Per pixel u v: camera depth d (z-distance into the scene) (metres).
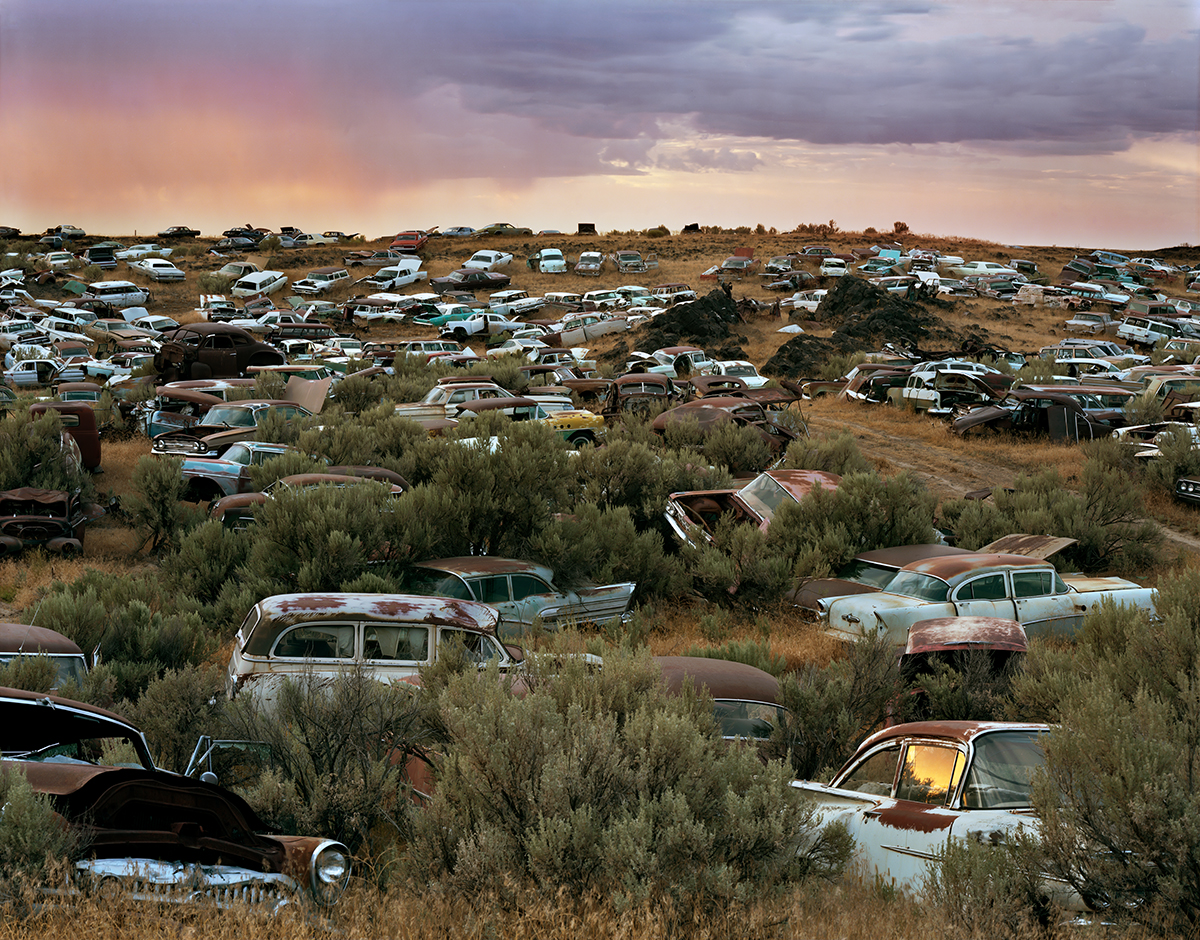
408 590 13.18
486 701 6.01
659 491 19.25
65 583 13.63
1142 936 4.42
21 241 91.56
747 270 76.31
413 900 4.86
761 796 5.46
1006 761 5.92
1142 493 21.88
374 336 58.97
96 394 31.25
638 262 80.75
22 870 3.92
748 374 40.50
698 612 15.46
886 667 9.46
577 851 4.96
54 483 19.48
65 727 5.79
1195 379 30.73
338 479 17.52
